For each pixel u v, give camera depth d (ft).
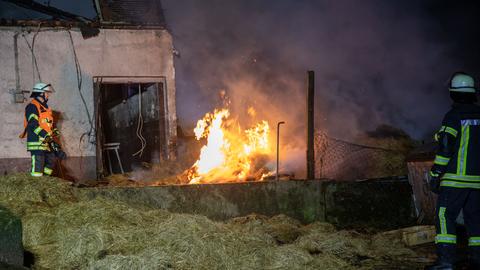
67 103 36.32
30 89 35.50
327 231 26.78
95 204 23.86
